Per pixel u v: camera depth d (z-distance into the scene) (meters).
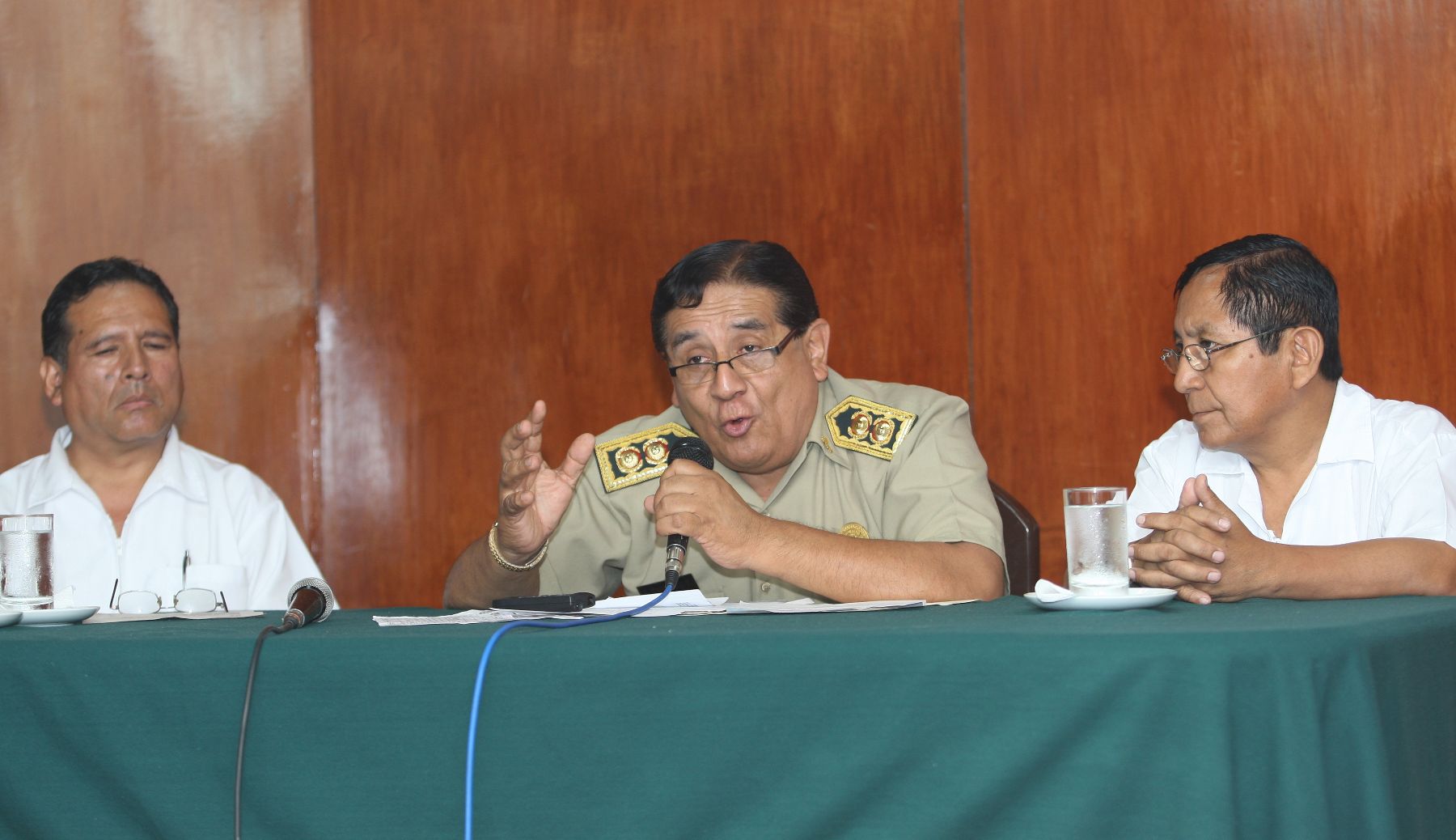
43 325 3.49
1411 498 2.56
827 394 3.00
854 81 4.77
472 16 4.95
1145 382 4.50
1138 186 4.52
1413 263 4.23
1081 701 1.38
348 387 4.98
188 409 4.91
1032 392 4.62
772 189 4.80
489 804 1.55
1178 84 4.48
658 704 1.51
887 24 4.75
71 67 4.91
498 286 4.92
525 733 1.54
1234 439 2.69
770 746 1.49
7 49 4.88
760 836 1.49
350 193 4.99
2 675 1.70
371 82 4.98
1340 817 1.39
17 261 4.85
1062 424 4.59
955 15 4.72
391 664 1.58
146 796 1.65
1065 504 1.93
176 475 3.48
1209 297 2.65
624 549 2.91
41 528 2.24
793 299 2.73
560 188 4.90
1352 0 4.29
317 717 1.60
